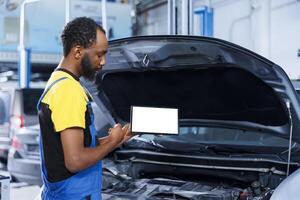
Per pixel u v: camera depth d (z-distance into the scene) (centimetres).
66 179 211
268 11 674
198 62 271
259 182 284
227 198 272
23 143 656
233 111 301
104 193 287
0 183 274
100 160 215
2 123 755
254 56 244
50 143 207
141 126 229
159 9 1069
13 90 744
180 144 327
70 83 205
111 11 1014
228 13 801
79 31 205
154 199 274
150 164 326
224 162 296
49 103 205
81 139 203
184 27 427
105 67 299
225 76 273
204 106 310
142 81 310
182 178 323
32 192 651
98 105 334
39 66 1050
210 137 341
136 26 1150
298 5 675
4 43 964
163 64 283
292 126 262
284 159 282
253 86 268
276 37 712
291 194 227
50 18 980
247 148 309
